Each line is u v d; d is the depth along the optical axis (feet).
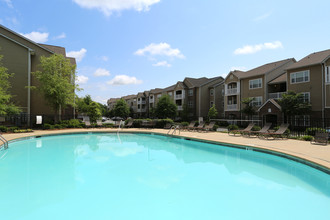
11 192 15.99
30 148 34.96
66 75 72.33
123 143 41.42
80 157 28.27
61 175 20.25
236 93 92.12
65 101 66.49
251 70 94.99
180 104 139.13
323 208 13.38
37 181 18.56
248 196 15.40
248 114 81.15
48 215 12.49
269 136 41.16
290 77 70.44
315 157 22.39
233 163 25.18
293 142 33.83
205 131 56.13
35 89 72.33
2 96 52.54
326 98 61.11
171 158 27.94
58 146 37.19
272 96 77.77
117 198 15.01
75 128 63.77
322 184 17.88
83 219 12.06
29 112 69.87
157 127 67.00
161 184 17.94
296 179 19.12
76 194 15.67
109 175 20.35
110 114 209.77
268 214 12.62
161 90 165.78
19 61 69.67
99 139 47.06
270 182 18.35
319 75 62.80
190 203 14.21
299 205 13.85
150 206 13.76
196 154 30.53
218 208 13.44
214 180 18.89
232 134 47.85
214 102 123.03
